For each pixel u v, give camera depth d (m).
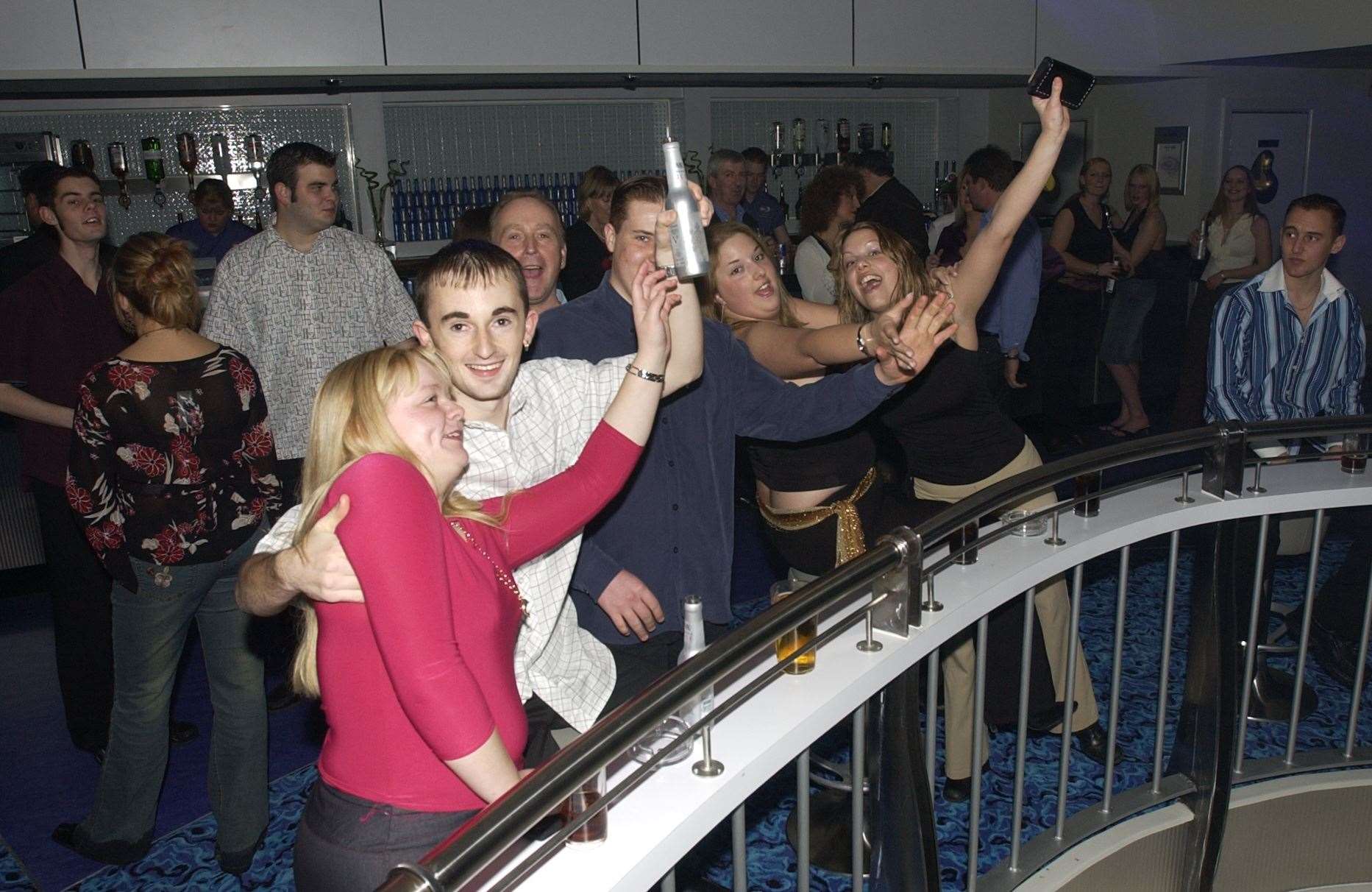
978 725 1.97
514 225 2.46
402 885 0.97
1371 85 7.38
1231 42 6.20
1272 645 2.77
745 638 1.35
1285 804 2.47
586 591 1.97
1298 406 2.88
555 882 1.20
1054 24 6.14
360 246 3.06
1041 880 2.19
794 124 6.88
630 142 6.46
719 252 2.33
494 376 1.56
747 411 2.09
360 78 5.00
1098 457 2.09
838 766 2.32
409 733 1.26
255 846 2.45
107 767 2.44
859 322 2.53
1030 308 3.91
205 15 4.36
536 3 4.90
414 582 1.15
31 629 3.95
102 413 2.17
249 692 2.38
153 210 5.38
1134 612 3.75
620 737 1.16
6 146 4.98
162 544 2.24
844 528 2.39
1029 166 2.23
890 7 5.66
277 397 3.00
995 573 1.96
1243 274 6.01
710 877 2.37
